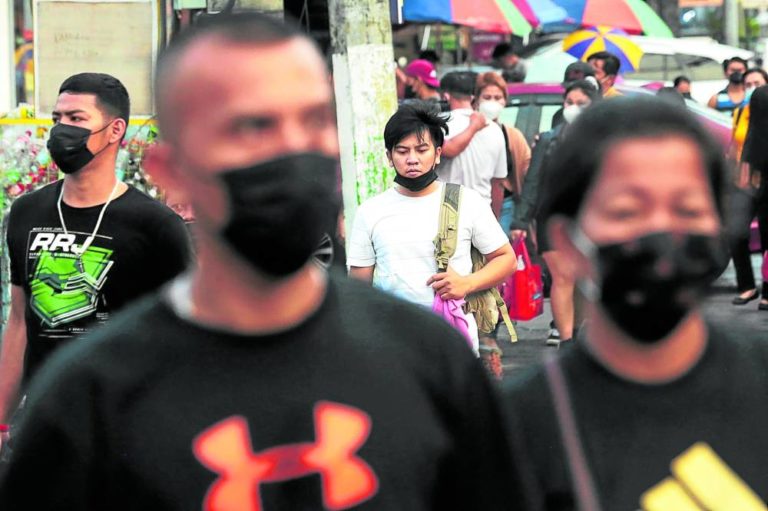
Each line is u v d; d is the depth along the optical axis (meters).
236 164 2.83
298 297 2.95
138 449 2.86
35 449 2.91
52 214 6.84
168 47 2.94
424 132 8.91
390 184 12.73
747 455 3.36
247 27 2.88
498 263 8.98
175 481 2.85
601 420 3.42
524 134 19.47
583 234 3.40
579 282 3.47
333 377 2.92
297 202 2.82
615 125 3.37
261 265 2.87
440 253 8.88
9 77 19.22
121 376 2.90
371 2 12.64
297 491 2.87
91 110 6.77
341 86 12.76
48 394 2.92
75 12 14.04
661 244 3.27
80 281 6.76
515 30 24.88
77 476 2.90
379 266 9.02
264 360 2.91
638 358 3.42
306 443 2.88
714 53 29.39
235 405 2.88
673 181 3.31
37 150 13.20
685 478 3.34
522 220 13.84
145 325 2.96
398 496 2.90
